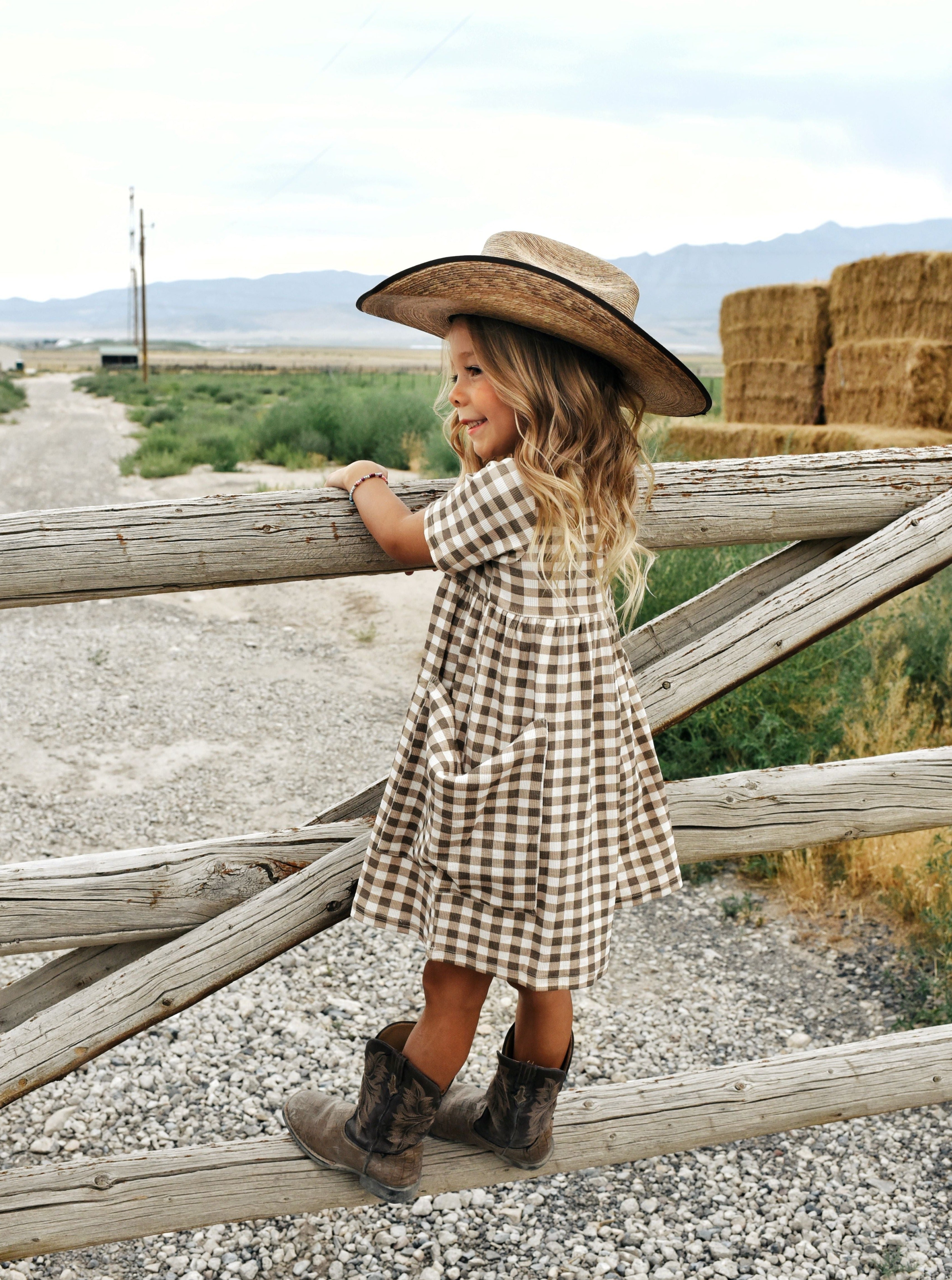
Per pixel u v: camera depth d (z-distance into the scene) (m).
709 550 5.66
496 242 1.62
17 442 20.98
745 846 1.99
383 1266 2.34
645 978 3.58
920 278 11.13
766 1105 2.07
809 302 12.82
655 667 1.87
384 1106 1.72
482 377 1.49
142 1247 2.40
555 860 1.48
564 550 1.45
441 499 1.51
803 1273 2.33
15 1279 2.26
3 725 5.88
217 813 4.81
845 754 4.57
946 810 2.09
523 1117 1.77
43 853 4.35
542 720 1.46
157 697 6.43
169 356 135.12
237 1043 3.18
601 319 1.38
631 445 1.57
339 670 7.08
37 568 1.50
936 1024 3.23
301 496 1.59
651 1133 2.01
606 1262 2.36
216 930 1.70
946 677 5.20
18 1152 2.70
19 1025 1.75
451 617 1.55
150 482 14.41
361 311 1.67
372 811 1.87
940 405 11.02
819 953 3.70
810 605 1.91
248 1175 1.84
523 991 1.73
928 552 1.92
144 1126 2.80
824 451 11.55
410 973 3.62
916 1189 2.60
